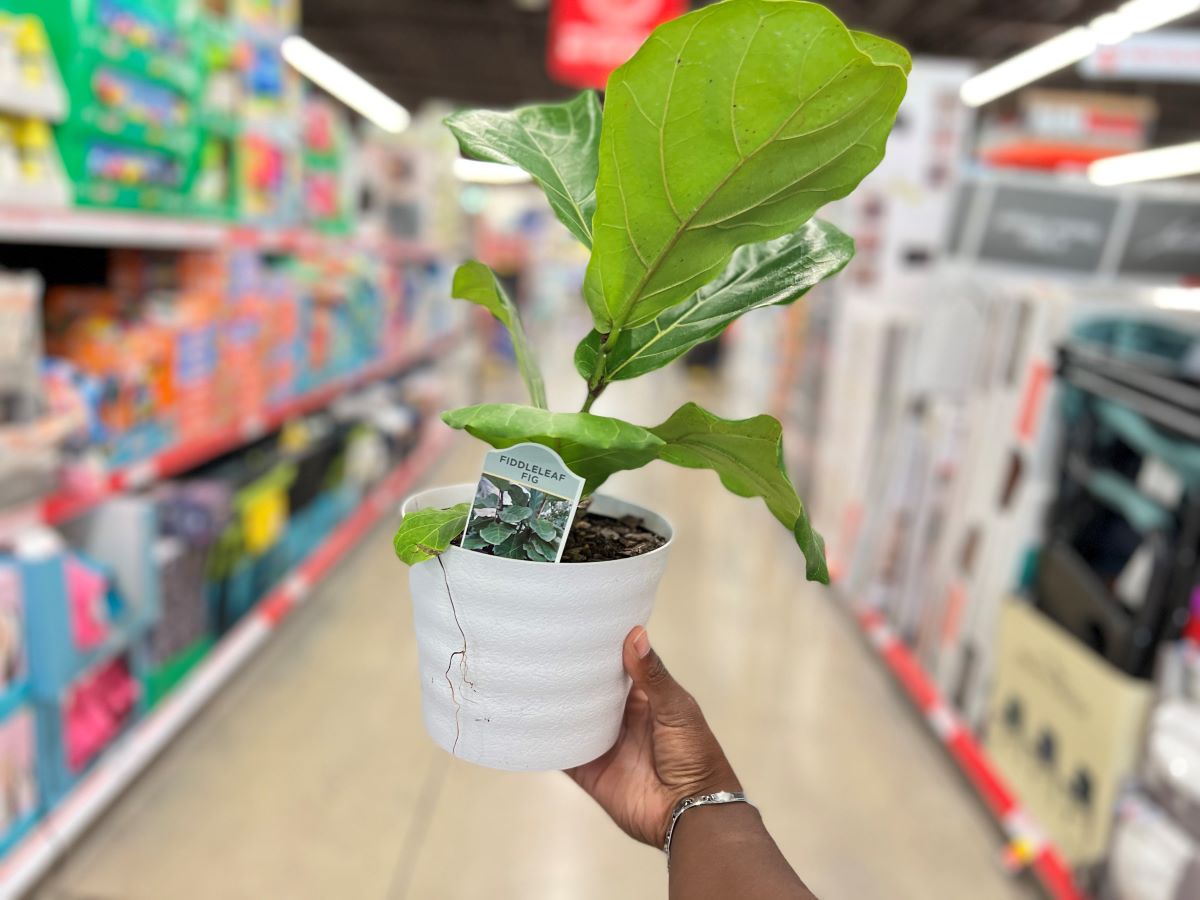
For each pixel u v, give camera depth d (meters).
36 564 1.60
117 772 1.90
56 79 1.66
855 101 0.53
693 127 0.55
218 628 2.55
